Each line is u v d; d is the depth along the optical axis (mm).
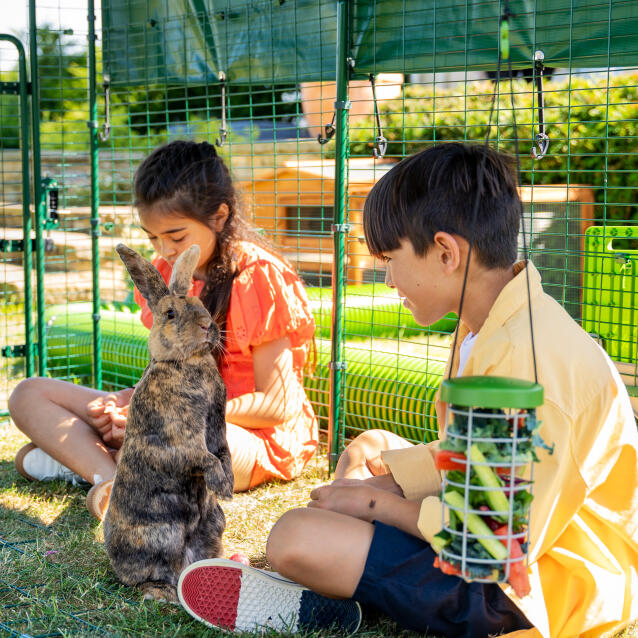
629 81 6148
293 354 3777
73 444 3562
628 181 6035
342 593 2246
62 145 5586
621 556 2234
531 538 1983
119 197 7465
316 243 6738
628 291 3666
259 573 2354
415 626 2240
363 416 4492
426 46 3631
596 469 2096
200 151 3410
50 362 5902
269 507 3404
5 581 2674
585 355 2078
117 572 2654
